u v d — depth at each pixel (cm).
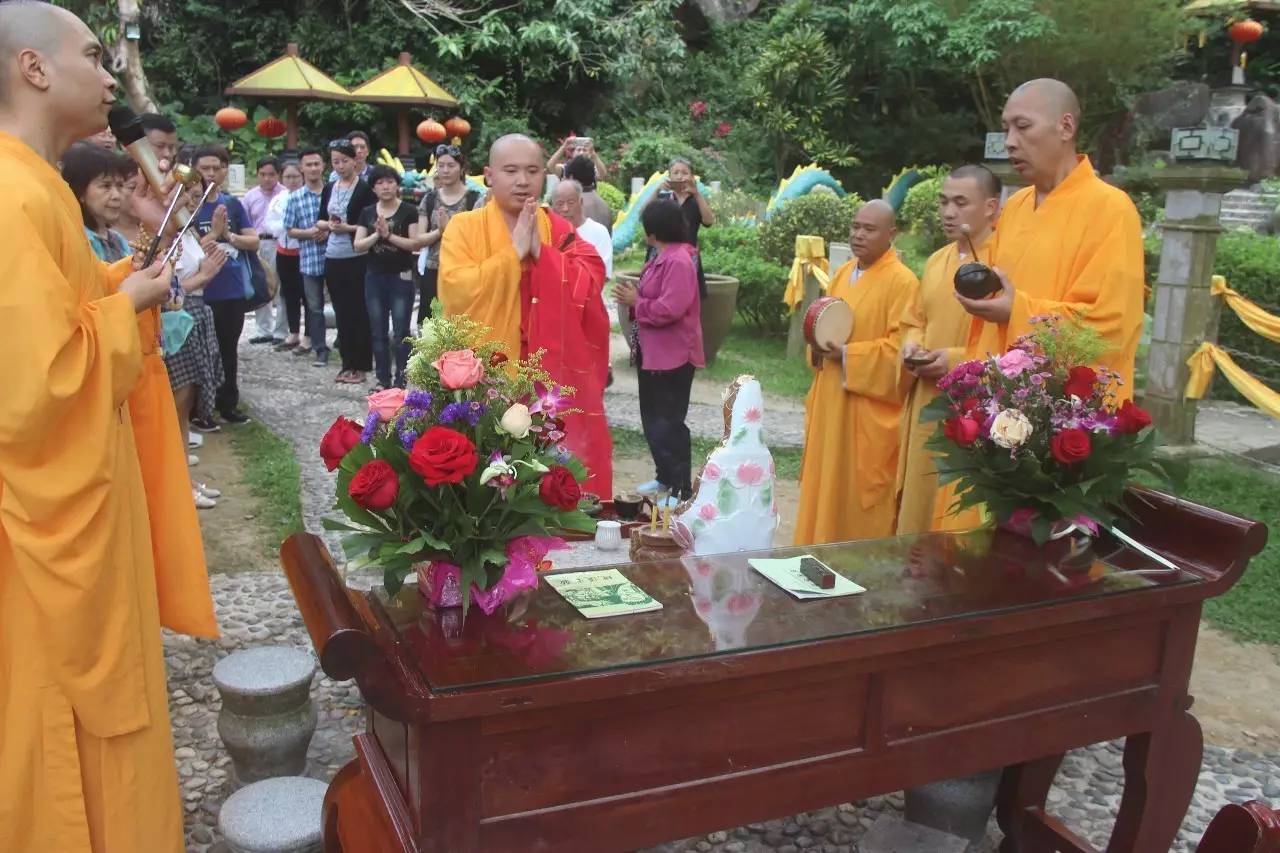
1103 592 225
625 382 878
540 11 2188
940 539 260
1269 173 1561
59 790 212
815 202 1147
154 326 256
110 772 217
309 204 872
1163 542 255
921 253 1410
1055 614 218
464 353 196
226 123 1488
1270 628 433
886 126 2059
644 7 2195
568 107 2281
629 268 1359
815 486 429
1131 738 249
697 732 192
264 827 244
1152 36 1567
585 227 667
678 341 512
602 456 430
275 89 1453
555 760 181
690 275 507
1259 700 379
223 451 628
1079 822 302
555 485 189
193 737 329
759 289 1051
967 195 370
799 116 2034
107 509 208
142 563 228
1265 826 130
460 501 192
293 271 908
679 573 231
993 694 221
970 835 285
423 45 2138
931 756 215
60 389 195
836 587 223
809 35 1981
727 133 2158
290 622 407
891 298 413
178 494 259
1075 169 325
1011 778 282
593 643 191
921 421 271
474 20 2184
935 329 379
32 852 216
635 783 188
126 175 401
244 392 780
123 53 1298
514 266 392
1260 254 872
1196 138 664
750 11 2442
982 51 1577
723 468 275
